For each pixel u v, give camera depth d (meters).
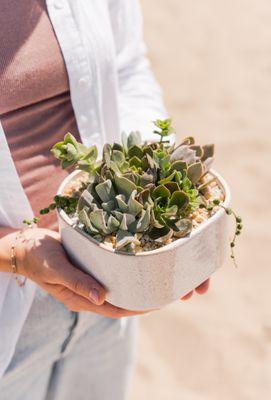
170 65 2.87
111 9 1.18
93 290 0.92
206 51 2.96
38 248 0.97
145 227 0.86
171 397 1.70
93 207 0.88
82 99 1.07
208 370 1.76
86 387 1.32
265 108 2.63
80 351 1.25
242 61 2.90
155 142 0.97
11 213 1.01
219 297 1.92
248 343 1.82
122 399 1.38
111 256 0.87
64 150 0.90
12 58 1.00
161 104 1.24
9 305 1.05
